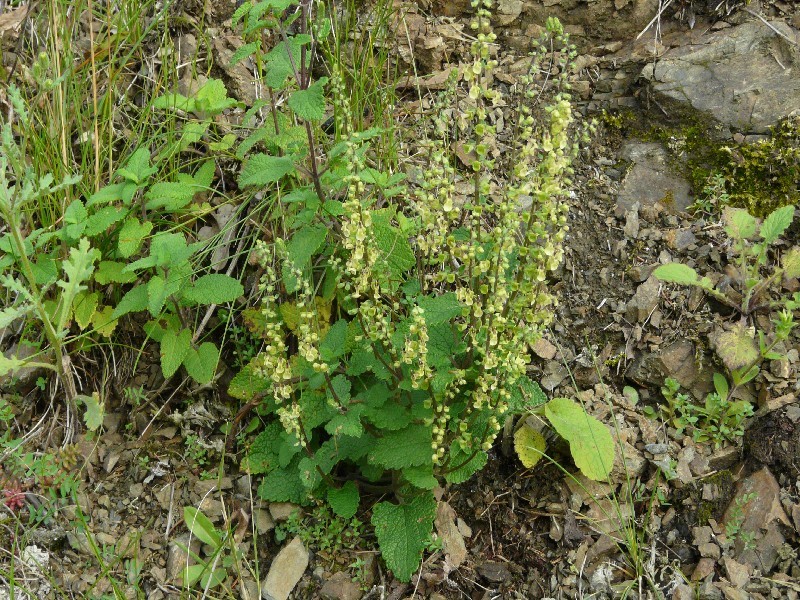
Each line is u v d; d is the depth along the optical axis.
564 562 0.55
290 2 0.50
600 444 0.55
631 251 0.64
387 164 0.66
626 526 0.55
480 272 0.48
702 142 0.67
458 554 0.55
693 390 0.59
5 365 0.54
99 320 0.62
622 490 0.57
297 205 0.64
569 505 0.57
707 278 0.59
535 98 0.71
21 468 0.59
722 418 0.58
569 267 0.64
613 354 0.62
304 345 0.49
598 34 0.73
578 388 0.61
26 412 0.62
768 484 0.55
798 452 0.56
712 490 0.56
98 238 0.62
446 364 0.51
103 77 0.69
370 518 0.58
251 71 0.71
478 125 0.46
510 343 0.49
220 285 0.57
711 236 0.64
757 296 0.60
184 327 0.61
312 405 0.55
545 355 0.62
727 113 0.66
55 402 0.62
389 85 0.72
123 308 0.58
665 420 0.59
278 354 0.51
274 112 0.60
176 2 0.73
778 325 0.55
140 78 0.71
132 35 0.70
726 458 0.57
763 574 0.53
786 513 0.54
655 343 0.61
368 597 0.54
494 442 0.60
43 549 0.56
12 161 0.52
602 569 0.54
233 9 0.73
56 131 0.64
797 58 0.67
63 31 0.66
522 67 0.73
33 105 0.63
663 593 0.53
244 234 0.66
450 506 0.58
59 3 0.68
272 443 0.60
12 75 0.65
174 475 0.60
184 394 0.63
